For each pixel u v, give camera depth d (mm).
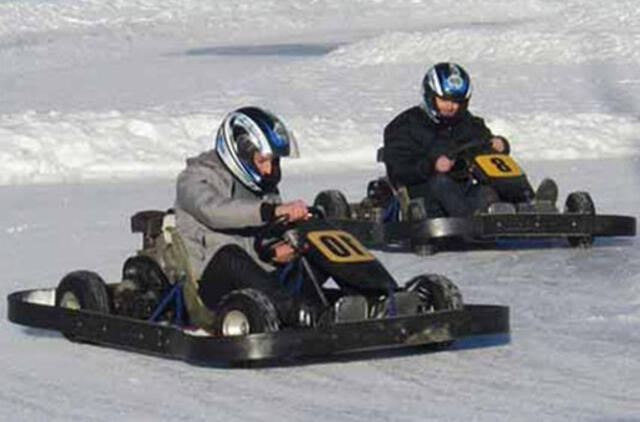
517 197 25203
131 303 18078
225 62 74312
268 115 17875
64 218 30562
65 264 25203
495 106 47938
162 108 48219
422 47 67062
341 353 17766
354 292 17047
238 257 17188
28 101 54688
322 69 62969
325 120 43500
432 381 16312
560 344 18172
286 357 16969
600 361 17188
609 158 39312
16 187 36219
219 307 16766
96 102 53156
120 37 95125
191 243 17812
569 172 36344
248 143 17641
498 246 26859
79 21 102188
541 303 21016
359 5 108125
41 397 16031
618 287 22141
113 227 29156
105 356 17953
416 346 17969
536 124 42344
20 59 81125
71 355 18078
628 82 55531
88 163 38844
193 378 16656
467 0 107000
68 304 18500
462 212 25109
